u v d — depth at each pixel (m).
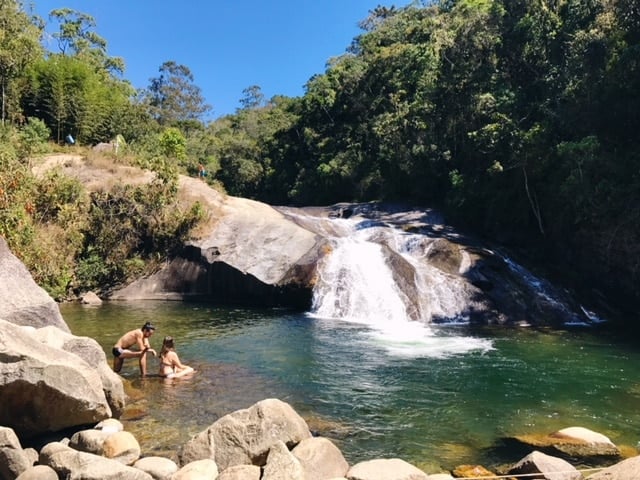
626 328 16.30
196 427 7.38
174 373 10.11
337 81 51.53
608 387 9.78
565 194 20.31
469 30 29.78
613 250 20.28
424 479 5.44
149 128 41.69
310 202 46.22
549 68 26.75
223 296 19.95
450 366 11.12
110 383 7.61
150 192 21.88
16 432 6.60
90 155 25.34
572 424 7.89
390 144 35.78
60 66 33.44
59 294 19.03
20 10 31.28
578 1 25.98
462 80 29.67
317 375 10.28
